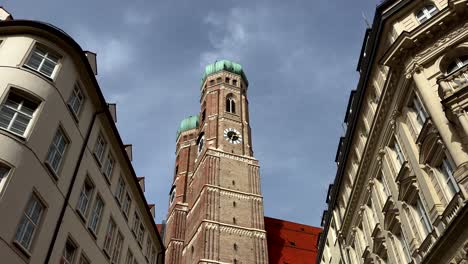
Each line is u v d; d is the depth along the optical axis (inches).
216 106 4549.7
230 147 4124.0
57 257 974.4
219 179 3782.0
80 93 1219.9
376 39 1363.2
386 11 1301.7
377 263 1369.3
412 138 1161.4
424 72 1118.4
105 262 1227.9
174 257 3681.1
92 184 1211.9
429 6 1256.8
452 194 984.9
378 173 1392.7
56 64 1130.7
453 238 881.5
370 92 1486.2
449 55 1103.6
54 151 1041.5
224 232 3432.6
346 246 1700.3
